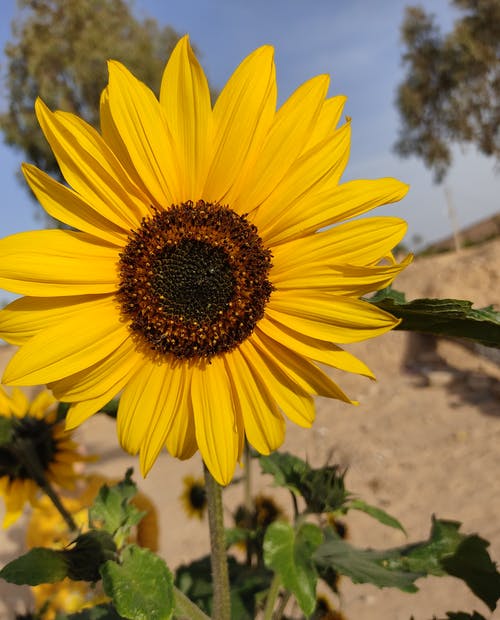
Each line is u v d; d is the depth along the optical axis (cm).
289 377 16
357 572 19
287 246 16
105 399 16
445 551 20
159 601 15
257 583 24
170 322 16
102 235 16
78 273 16
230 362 16
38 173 16
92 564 16
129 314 16
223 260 16
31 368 15
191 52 15
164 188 16
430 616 37
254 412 16
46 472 22
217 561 16
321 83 15
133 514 18
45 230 16
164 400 16
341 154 15
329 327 15
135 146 16
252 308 16
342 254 15
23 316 16
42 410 23
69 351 16
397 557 20
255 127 16
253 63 16
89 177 16
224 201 16
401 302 16
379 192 15
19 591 46
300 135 15
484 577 20
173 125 16
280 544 18
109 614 21
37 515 27
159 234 16
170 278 16
